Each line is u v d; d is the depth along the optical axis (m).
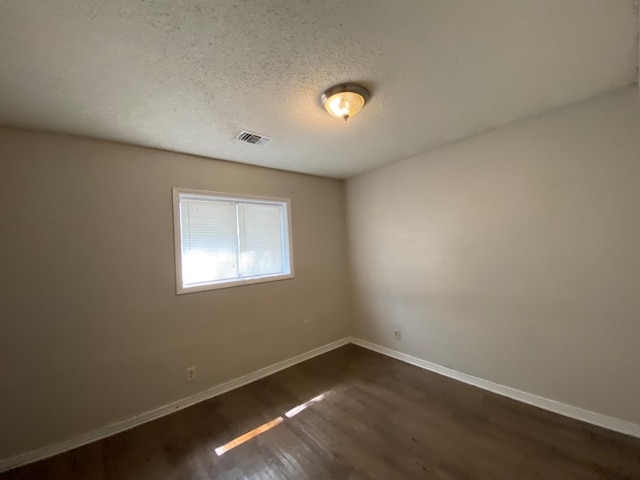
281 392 2.64
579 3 1.15
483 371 2.54
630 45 1.42
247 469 1.73
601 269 1.92
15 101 1.60
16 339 1.85
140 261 2.32
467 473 1.61
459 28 1.26
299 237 3.43
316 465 1.73
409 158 3.07
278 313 3.17
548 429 1.94
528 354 2.26
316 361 3.31
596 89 1.84
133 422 2.21
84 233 2.10
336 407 2.34
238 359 2.83
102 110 1.76
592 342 1.96
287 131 2.24
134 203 2.32
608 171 1.88
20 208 1.89
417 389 2.57
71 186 2.07
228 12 1.10
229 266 2.94
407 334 3.19
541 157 2.15
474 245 2.57
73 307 2.04
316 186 3.63
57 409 1.96
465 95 1.85
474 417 2.12
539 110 2.10
